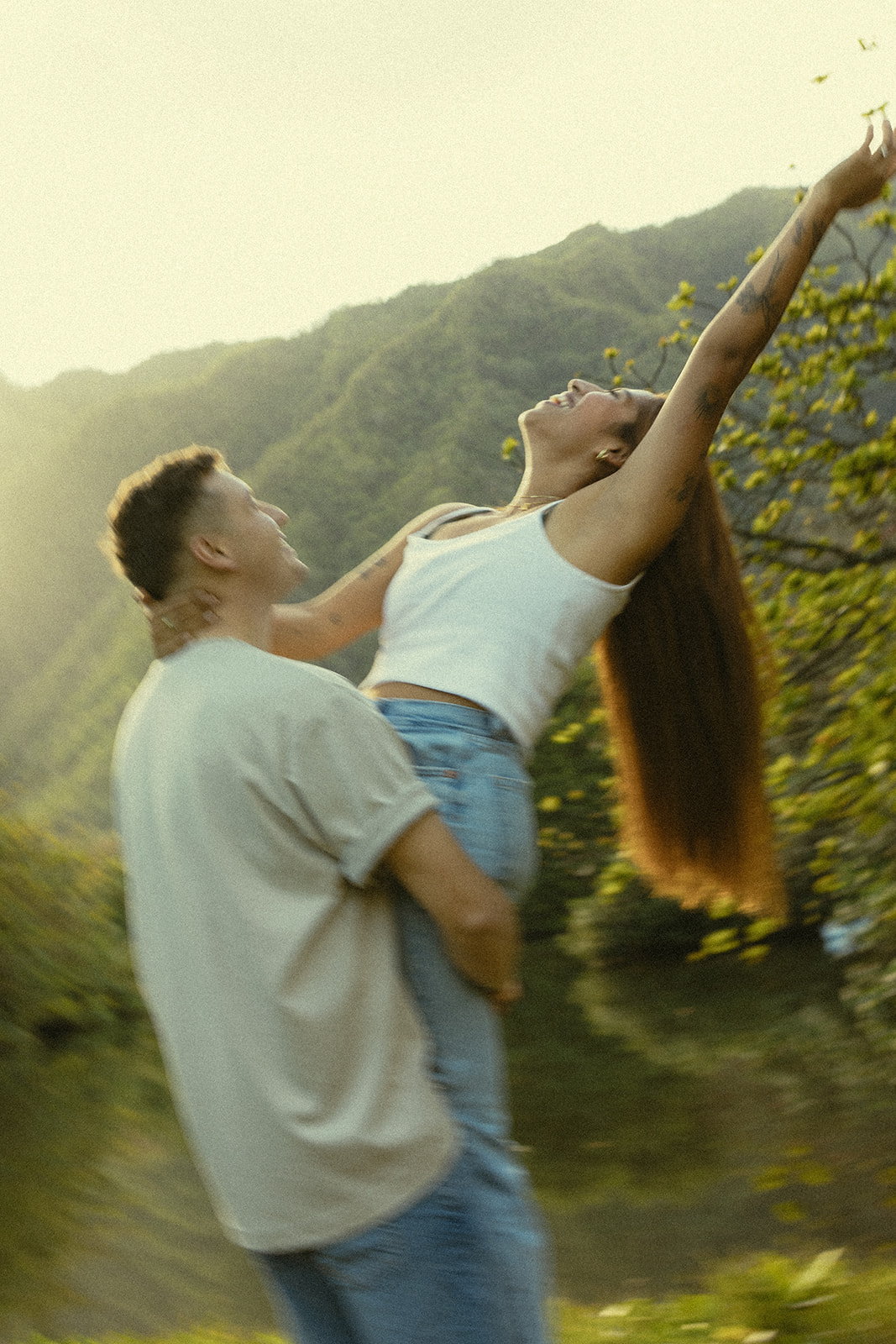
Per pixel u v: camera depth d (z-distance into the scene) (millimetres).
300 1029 1553
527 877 1913
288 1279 1721
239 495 1765
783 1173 5383
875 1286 3402
